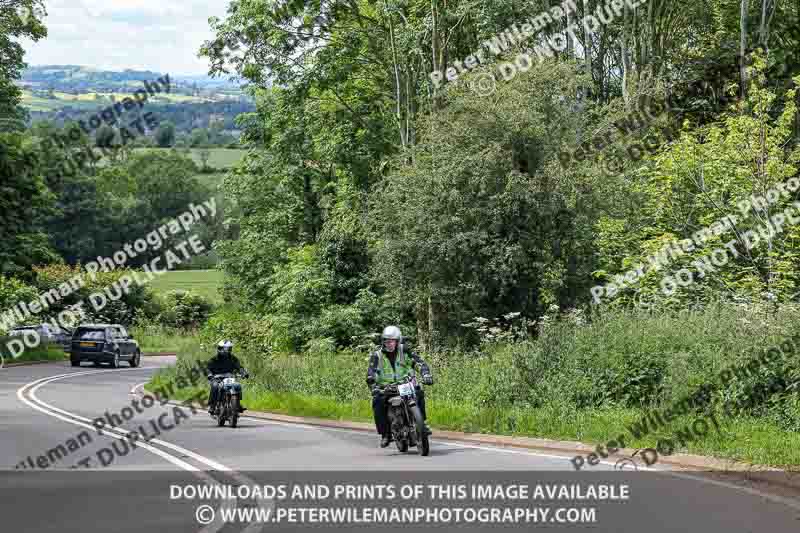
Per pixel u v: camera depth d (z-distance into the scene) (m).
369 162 64.75
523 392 28.55
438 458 21.09
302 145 68.31
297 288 60.59
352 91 66.19
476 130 45.34
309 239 76.62
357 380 36.31
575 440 23.45
